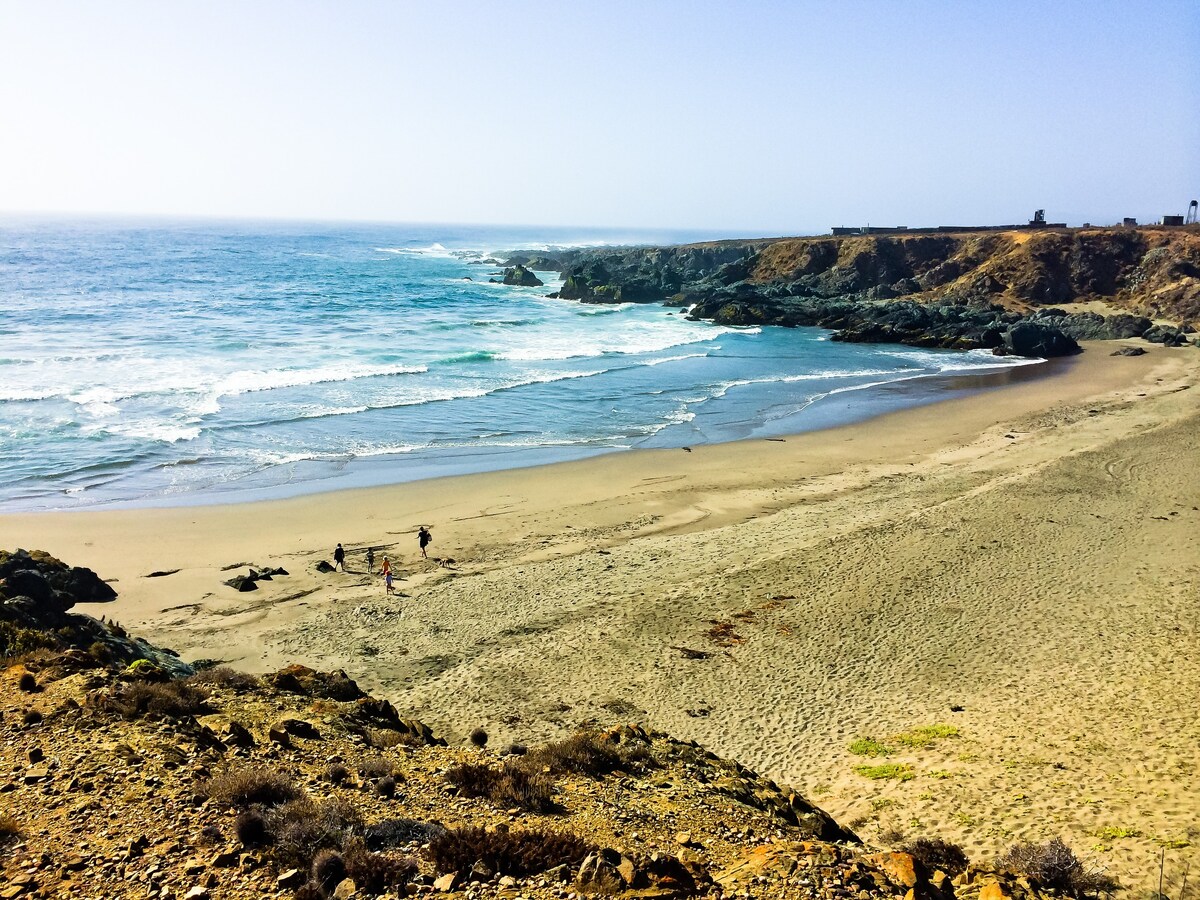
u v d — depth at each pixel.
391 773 10.33
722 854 8.85
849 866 8.47
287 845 7.86
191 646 18.92
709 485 31.97
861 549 24.50
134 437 35.66
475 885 7.53
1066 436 38.53
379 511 28.62
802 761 14.61
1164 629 18.98
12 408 38.78
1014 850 10.59
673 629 19.86
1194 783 12.68
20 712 10.69
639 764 11.91
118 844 7.76
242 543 25.59
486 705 16.45
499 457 35.31
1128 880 10.27
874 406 46.22
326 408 41.91
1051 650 18.33
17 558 20.27
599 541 26.17
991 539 25.05
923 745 14.77
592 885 7.53
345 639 19.48
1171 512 27.22
